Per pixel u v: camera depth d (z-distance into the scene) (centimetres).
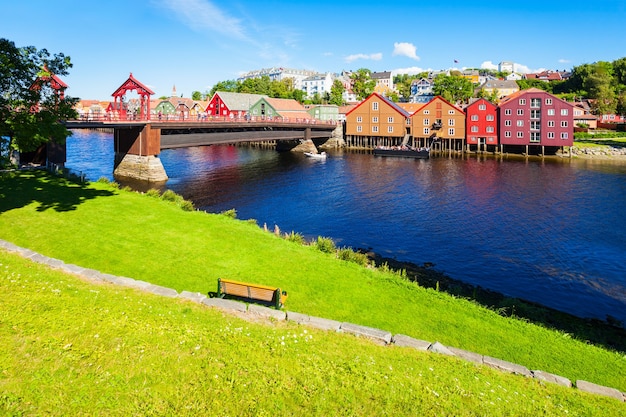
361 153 10238
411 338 1415
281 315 1478
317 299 1812
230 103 11006
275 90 16562
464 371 1244
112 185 3881
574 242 3588
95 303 1390
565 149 9056
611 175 6694
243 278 1958
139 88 5900
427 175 6850
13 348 1062
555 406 1122
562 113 8725
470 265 3092
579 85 15338
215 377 1047
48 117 2706
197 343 1198
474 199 5128
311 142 10256
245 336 1277
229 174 6769
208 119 7362
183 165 7750
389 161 8694
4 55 2530
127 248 2233
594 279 2869
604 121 12538
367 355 1262
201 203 4719
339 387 1067
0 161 2731
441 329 1661
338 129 11438
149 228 2577
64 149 5047
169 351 1141
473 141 9750
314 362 1173
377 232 3828
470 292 2603
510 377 1263
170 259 2122
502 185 5975
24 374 975
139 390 977
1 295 1338
